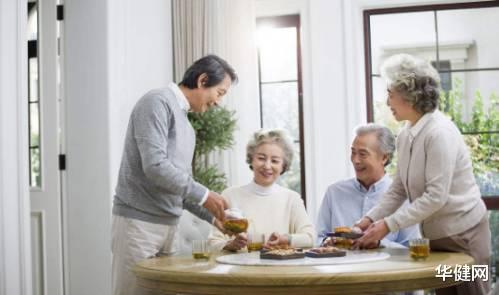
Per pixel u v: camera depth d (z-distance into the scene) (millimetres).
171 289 1994
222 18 4516
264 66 4711
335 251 2271
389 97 2496
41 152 3686
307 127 4484
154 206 2508
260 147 2850
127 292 2506
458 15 4465
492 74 4426
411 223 2373
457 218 2412
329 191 3117
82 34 3688
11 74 2953
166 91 2555
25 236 2973
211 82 2625
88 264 3629
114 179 3639
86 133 3656
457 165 2416
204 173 4129
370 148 2945
